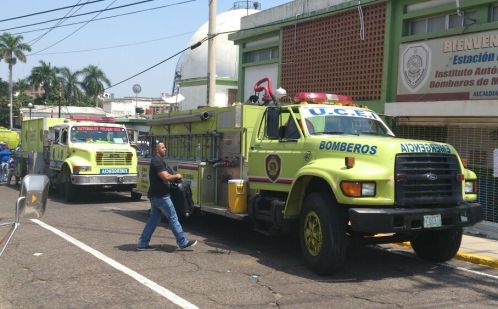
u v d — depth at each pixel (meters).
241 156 9.52
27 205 4.30
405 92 12.53
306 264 7.29
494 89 10.52
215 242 9.34
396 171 6.63
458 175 7.11
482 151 10.89
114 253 8.23
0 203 15.20
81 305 5.65
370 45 13.45
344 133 8.09
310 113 8.17
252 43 18.81
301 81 15.88
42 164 19.08
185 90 28.47
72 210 13.74
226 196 10.05
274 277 6.92
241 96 19.53
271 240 9.59
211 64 16.42
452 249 7.71
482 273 7.47
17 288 6.28
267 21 17.61
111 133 16.98
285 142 8.18
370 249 9.01
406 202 6.65
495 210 10.66
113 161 15.69
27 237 9.52
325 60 14.91
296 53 16.11
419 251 8.21
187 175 10.69
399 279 6.96
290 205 7.66
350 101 9.15
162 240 9.40
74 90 67.31
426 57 11.96
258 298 5.96
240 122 9.63
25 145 21.23
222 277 6.88
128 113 61.12
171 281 6.64
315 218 7.09
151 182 8.42
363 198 6.52
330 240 6.77
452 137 11.52
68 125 16.45
